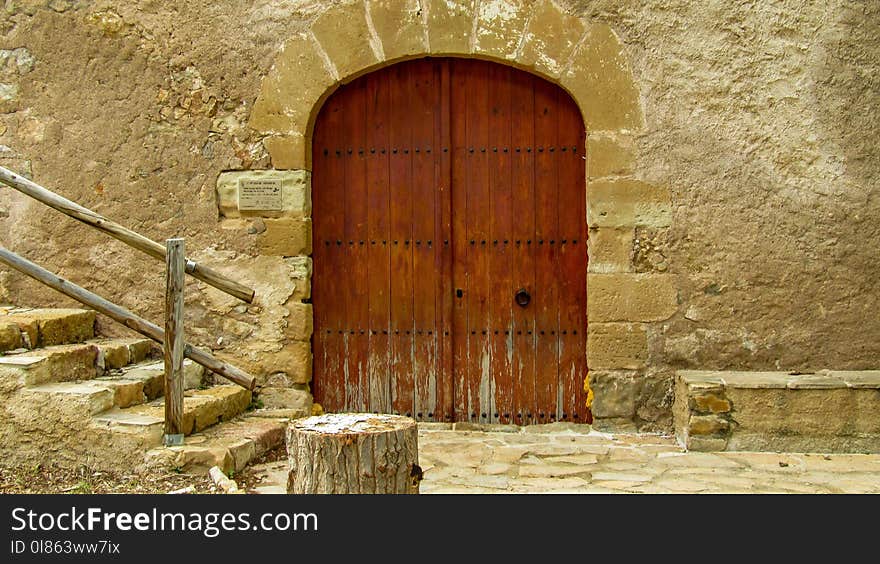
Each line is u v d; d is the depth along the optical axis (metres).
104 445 4.71
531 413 5.92
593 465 4.94
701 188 5.59
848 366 5.55
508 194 5.91
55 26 6.05
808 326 5.57
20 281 6.09
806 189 5.55
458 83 5.93
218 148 5.94
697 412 5.21
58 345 5.43
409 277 6.00
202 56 5.94
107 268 6.06
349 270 6.04
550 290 5.89
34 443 4.78
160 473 4.65
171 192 5.99
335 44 5.81
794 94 5.54
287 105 5.86
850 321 5.55
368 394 6.04
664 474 4.74
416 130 5.96
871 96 5.51
